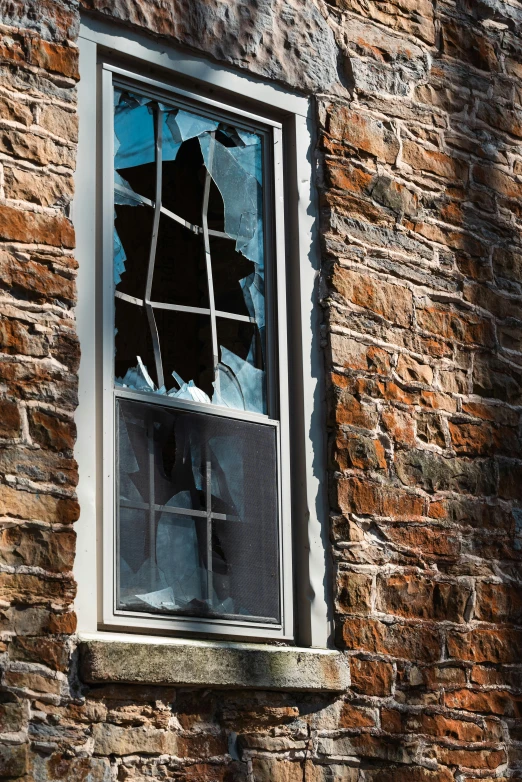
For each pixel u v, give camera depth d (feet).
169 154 32.68
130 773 27.37
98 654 26.96
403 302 35.70
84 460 28.68
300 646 31.63
